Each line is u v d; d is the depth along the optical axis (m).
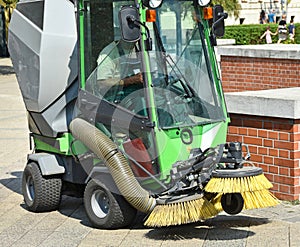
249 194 8.12
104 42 8.88
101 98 8.90
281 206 9.74
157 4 8.20
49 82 9.45
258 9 52.75
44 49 9.38
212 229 8.70
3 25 40.44
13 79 28.52
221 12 8.84
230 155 8.34
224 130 8.77
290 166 9.90
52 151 9.75
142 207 8.25
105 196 8.83
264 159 10.19
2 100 22.08
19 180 11.87
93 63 9.03
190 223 8.95
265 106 10.01
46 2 9.41
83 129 8.80
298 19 57.41
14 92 24.08
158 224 8.10
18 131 16.56
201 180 8.31
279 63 17.67
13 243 8.42
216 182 7.99
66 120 9.57
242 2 51.19
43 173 9.52
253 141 10.29
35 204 9.69
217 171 8.11
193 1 8.82
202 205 8.18
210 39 8.86
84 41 9.12
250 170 8.12
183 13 8.73
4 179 11.95
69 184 9.85
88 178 9.05
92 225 8.98
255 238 8.29
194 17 8.82
